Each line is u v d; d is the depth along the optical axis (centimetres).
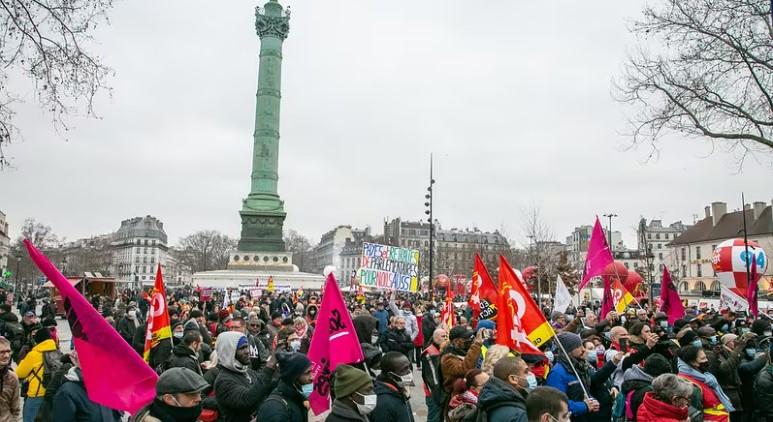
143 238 18338
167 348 1109
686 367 827
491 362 710
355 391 582
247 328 1309
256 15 6347
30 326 1292
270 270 6100
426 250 12544
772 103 1780
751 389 1023
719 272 2939
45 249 10475
